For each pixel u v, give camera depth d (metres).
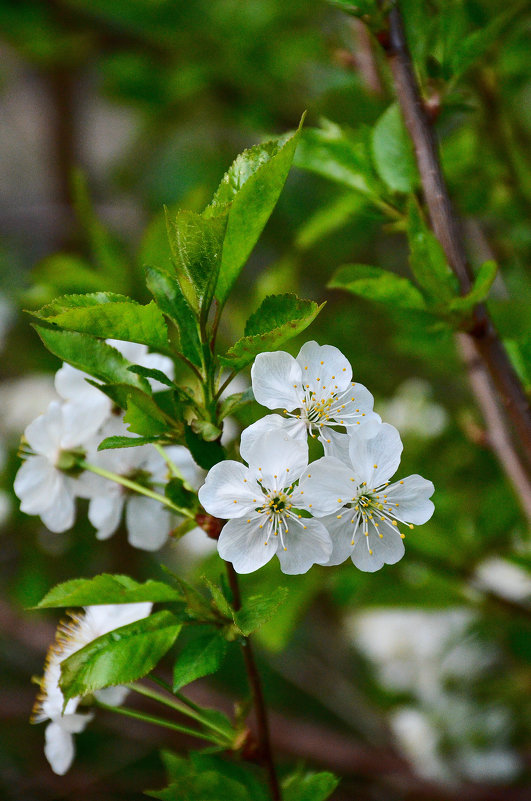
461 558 0.70
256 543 0.55
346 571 0.69
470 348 0.65
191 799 0.56
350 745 0.84
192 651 0.55
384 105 0.70
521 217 0.72
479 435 0.65
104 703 0.58
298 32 0.85
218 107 0.93
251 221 0.55
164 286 0.56
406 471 0.77
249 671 0.56
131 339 0.55
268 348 0.54
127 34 0.87
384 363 0.94
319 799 0.57
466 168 0.70
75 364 0.56
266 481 0.55
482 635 0.87
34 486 0.59
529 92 0.85
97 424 0.59
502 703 0.90
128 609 0.58
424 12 0.63
